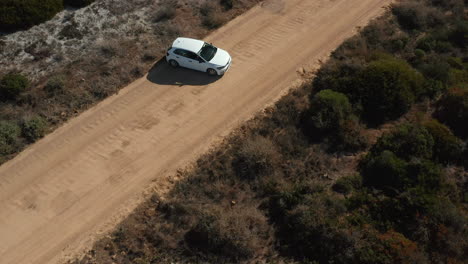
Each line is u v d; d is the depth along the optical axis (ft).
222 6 92.63
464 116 70.54
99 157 67.31
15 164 66.23
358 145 67.82
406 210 57.77
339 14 92.58
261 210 60.23
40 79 77.05
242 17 90.99
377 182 62.49
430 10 94.07
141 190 63.46
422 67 79.77
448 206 57.88
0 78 76.43
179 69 80.43
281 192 60.23
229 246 55.83
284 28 88.89
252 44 85.30
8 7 83.20
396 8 94.58
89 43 83.35
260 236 57.57
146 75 79.05
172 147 68.69
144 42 84.02
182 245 56.75
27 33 84.33
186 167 66.18
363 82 73.10
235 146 68.13
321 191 60.80
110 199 62.49
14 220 60.23
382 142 66.13
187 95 76.07
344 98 70.69
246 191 62.13
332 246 54.60
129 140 69.51
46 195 62.85
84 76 77.51
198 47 77.51
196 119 72.54
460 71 80.12
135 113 73.20
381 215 57.98
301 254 55.62
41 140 69.21
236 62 81.71
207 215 57.31
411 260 52.44
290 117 71.61
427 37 86.53
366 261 52.60
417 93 74.28
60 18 87.81
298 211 57.41
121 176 65.05
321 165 65.36
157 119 72.43
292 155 66.69
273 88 77.46
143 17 89.10
